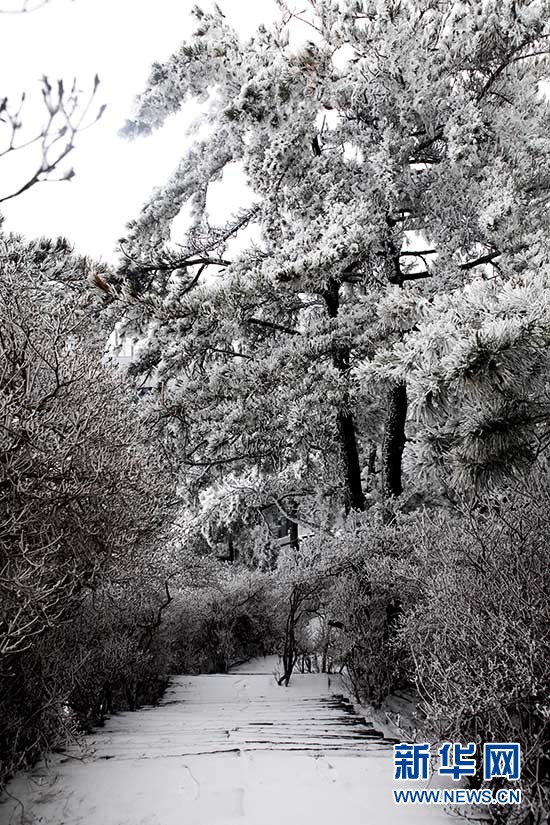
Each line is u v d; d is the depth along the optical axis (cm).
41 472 306
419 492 805
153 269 893
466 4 789
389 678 545
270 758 346
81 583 355
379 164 755
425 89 741
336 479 977
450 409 402
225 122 891
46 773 324
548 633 291
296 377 786
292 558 865
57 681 359
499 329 350
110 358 501
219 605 994
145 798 292
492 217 645
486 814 280
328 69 774
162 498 449
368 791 302
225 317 755
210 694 682
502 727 280
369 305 788
